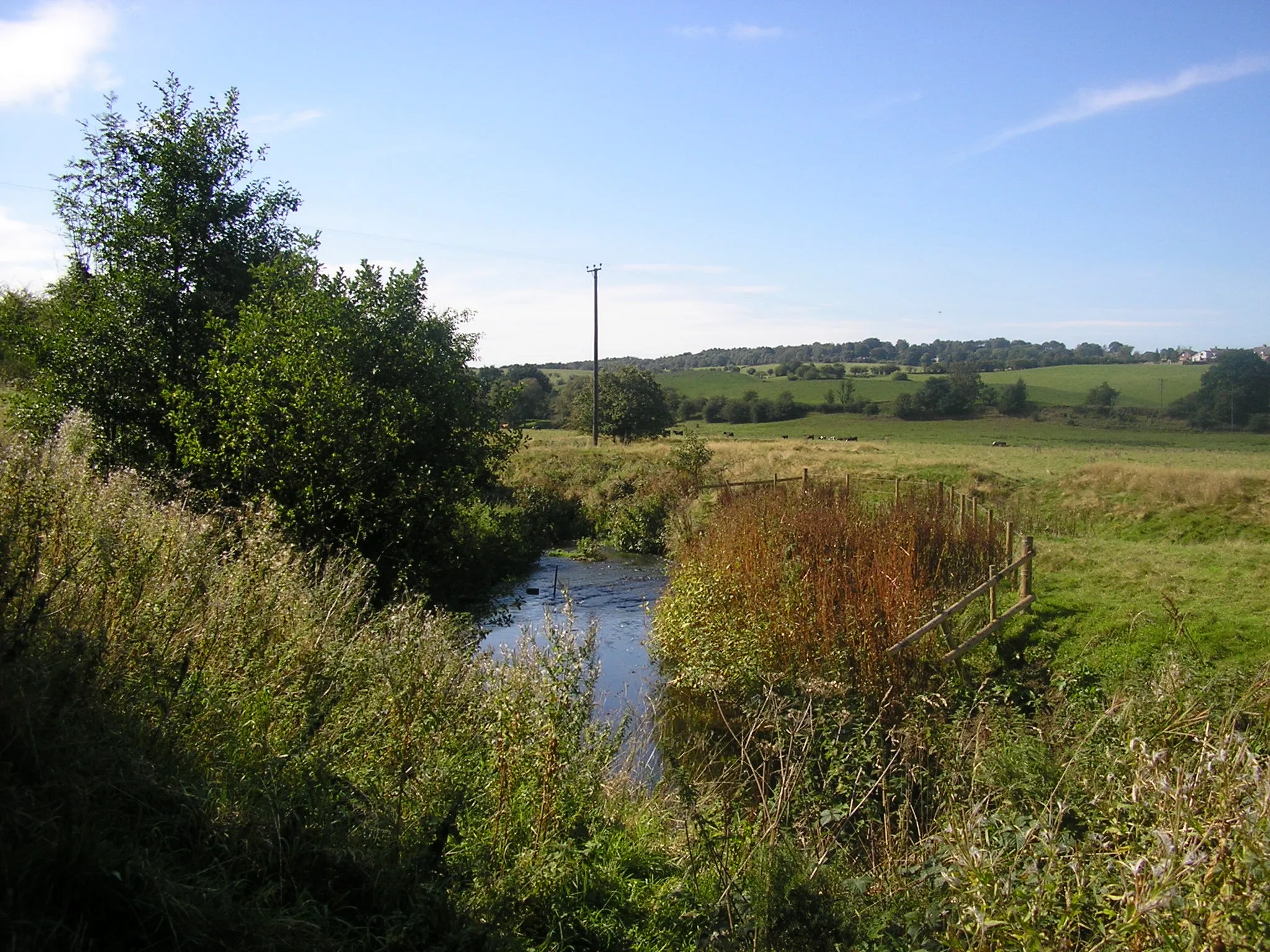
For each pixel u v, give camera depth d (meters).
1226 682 7.87
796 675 10.62
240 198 17.39
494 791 5.10
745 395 96.88
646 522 26.78
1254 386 81.94
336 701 5.38
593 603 18.34
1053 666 10.80
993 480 30.03
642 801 6.73
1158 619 11.78
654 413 55.94
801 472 31.94
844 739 8.18
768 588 13.28
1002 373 118.69
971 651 11.37
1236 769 4.57
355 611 8.29
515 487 30.47
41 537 5.17
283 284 15.13
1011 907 3.94
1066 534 23.44
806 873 5.00
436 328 15.38
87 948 3.06
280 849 3.83
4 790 3.38
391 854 4.26
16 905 2.98
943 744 7.66
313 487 12.90
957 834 4.91
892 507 17.83
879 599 11.40
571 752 5.45
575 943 4.55
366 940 3.63
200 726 4.60
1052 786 6.07
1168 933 3.45
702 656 12.05
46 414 14.29
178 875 3.47
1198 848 3.69
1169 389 100.88
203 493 11.56
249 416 13.09
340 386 13.29
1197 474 26.62
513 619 16.02
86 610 4.95
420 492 14.12
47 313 16.23
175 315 16.08
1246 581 13.85
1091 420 86.44
